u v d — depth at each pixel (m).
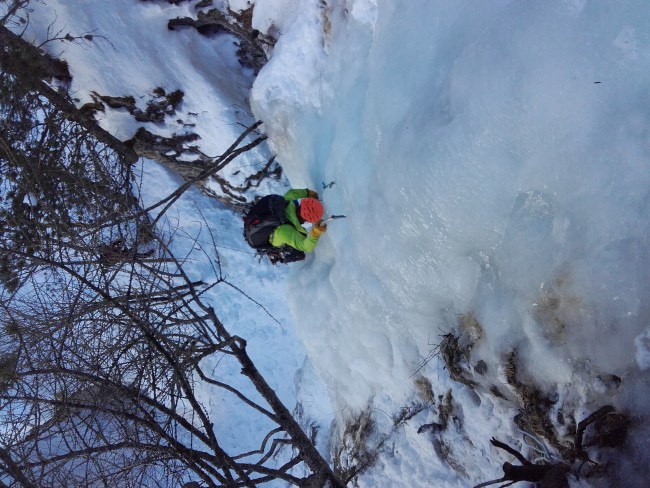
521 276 3.16
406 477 4.95
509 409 3.80
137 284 5.20
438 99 3.53
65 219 4.76
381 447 5.18
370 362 5.06
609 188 2.67
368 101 4.26
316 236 5.02
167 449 3.60
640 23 2.55
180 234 7.52
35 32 5.00
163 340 3.81
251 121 5.97
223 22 5.42
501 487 3.37
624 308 2.66
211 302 7.47
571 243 2.86
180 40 5.39
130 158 5.70
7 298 4.60
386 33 4.02
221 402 7.44
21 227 4.44
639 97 2.58
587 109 2.70
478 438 4.16
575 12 2.73
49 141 4.85
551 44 2.79
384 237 4.21
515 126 3.00
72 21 4.95
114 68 5.36
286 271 7.43
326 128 5.05
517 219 3.15
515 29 2.94
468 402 4.18
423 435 4.70
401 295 4.34
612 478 2.87
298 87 5.12
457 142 3.30
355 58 4.59
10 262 4.41
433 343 4.32
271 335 7.39
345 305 5.05
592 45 2.67
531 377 3.21
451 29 3.52
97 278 5.02
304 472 6.63
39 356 4.07
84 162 5.05
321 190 5.23
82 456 3.82
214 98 5.67
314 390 6.75
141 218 5.68
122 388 3.63
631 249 2.62
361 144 4.56
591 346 2.82
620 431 2.81
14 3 4.28
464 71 3.23
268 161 6.24
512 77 2.95
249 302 7.49
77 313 4.03
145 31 5.20
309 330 5.58
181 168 6.88
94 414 3.80
